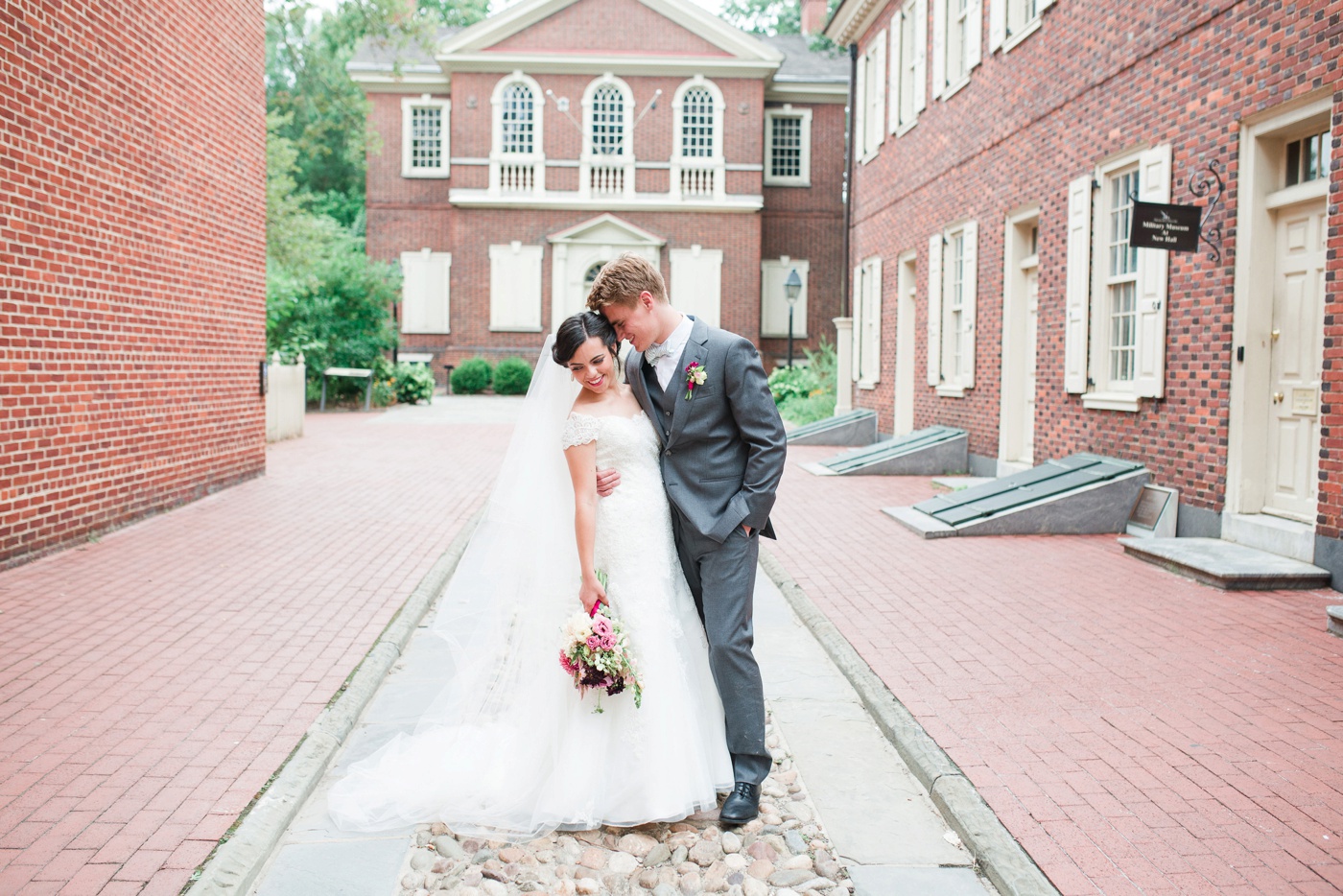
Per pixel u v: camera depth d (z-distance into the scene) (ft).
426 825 11.25
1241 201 23.99
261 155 38.04
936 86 46.14
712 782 11.48
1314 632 17.92
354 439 55.36
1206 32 25.29
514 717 11.81
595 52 97.60
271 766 12.27
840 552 26.09
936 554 25.67
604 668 10.75
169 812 11.00
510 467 12.03
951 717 13.93
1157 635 17.88
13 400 22.43
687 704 11.39
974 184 41.78
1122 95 29.45
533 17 97.81
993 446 40.09
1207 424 25.41
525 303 99.91
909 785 12.34
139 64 27.99
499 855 10.62
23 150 22.56
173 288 30.50
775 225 104.58
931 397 47.78
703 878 10.19
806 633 19.17
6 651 16.56
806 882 10.06
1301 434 22.98
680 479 11.57
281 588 21.33
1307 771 11.98
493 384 97.60
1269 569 21.25
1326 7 20.90
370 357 81.35
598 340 11.13
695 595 12.02
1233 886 9.40
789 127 104.27
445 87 100.99
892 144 54.03
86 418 25.57
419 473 41.39
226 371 35.14
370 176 101.45
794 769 12.76
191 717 13.85
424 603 20.30
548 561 11.85
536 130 98.43
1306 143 22.86
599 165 98.73
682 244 99.96
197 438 32.71
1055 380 34.12
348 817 11.18
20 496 22.81
